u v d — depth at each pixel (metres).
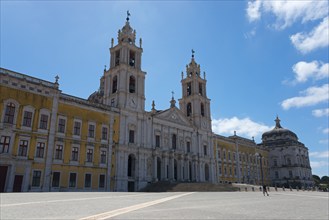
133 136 59.72
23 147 42.00
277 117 127.00
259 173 103.81
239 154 95.00
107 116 55.19
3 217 12.33
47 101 46.03
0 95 40.78
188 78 85.19
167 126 68.69
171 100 73.62
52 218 12.35
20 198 23.02
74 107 50.09
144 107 63.59
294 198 32.72
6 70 42.12
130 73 62.81
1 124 40.22
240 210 16.92
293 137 118.31
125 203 21.23
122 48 63.31
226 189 57.22
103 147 52.91
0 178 39.31
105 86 64.12
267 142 119.00
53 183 44.44
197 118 79.50
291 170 108.38
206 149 79.00
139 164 58.69
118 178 53.66
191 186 56.88
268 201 26.22
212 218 12.98
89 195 31.50
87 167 49.47
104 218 12.64
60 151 46.41
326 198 33.56
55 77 47.84
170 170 65.00
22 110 42.78
